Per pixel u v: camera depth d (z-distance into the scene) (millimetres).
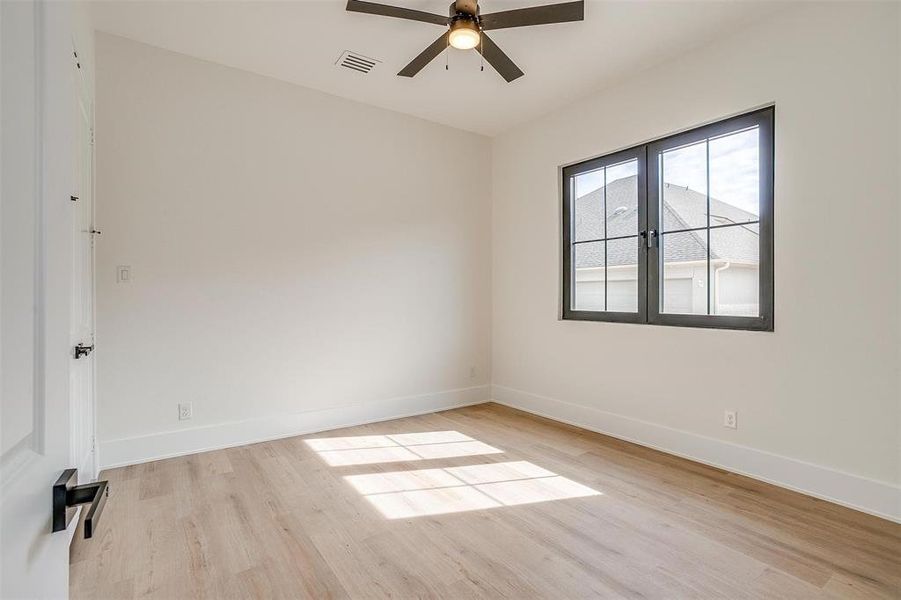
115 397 2836
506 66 2645
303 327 3549
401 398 4078
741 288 2832
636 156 3410
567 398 3887
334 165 3703
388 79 3434
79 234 2115
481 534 2076
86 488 670
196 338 3111
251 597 1652
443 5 2584
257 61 3176
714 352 2879
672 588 1696
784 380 2559
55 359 650
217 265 3189
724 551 1932
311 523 2170
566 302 3957
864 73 2266
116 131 2838
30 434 586
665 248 3254
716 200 2959
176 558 1884
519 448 3217
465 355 4520
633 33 2807
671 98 3115
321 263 3637
